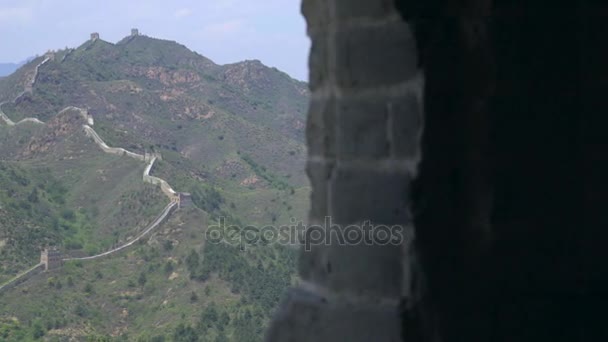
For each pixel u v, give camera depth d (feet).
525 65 9.83
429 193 9.19
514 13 9.77
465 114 9.43
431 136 9.18
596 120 10.15
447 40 9.30
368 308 9.37
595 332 10.09
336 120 9.75
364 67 9.45
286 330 9.99
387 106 9.34
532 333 9.84
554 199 9.96
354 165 9.59
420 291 9.09
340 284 9.67
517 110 9.77
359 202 9.53
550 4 9.93
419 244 9.09
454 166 9.36
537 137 9.87
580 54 10.09
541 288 9.89
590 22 10.12
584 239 10.10
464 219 9.43
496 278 9.60
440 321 9.21
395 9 9.09
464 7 9.43
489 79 9.62
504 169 9.66
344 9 9.53
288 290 10.31
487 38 9.61
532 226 9.84
